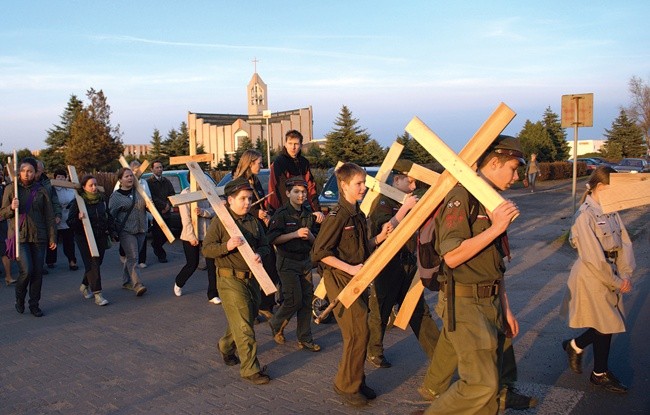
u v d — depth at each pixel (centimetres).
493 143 376
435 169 636
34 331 722
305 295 616
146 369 575
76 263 1188
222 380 539
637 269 1005
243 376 529
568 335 646
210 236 538
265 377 525
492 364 348
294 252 609
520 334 654
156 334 696
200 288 958
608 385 489
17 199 775
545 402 468
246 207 548
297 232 586
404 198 590
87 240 852
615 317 484
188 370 568
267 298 721
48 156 4903
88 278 852
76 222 848
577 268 504
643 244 1270
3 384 543
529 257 1167
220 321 748
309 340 620
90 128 4484
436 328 538
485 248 354
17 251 780
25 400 503
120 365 588
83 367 585
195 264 886
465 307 355
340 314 466
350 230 484
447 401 351
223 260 536
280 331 639
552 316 725
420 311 537
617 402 468
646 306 761
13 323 764
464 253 340
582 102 1464
